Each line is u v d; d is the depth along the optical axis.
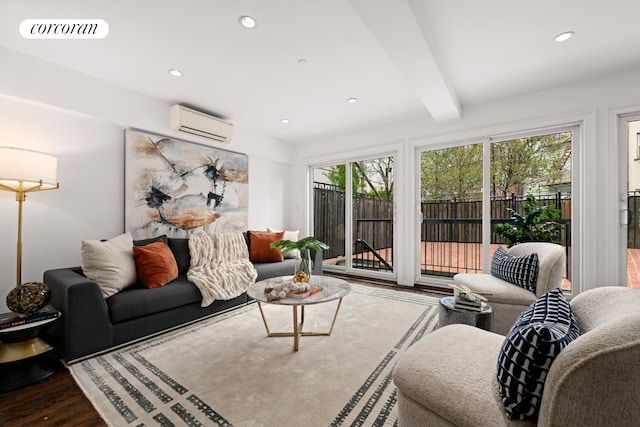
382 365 1.79
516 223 3.01
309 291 2.12
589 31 2.03
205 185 3.69
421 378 1.01
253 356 1.90
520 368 0.81
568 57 2.38
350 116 3.77
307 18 1.89
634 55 2.34
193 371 1.72
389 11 1.59
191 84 2.86
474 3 1.76
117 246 2.39
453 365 1.05
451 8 1.80
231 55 2.34
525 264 2.32
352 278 4.38
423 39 1.86
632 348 0.63
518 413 0.81
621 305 0.99
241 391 1.53
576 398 0.68
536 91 3.00
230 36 2.09
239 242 3.53
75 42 2.16
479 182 3.50
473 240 3.55
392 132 4.01
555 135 3.11
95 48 2.24
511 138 3.27
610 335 0.68
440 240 3.79
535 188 3.23
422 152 3.90
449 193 3.71
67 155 2.59
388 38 1.85
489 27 1.99
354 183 4.58
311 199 5.10
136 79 2.75
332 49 2.26
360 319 2.58
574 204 2.90
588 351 0.67
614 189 2.60
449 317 1.86
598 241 2.66
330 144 4.69
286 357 1.89
